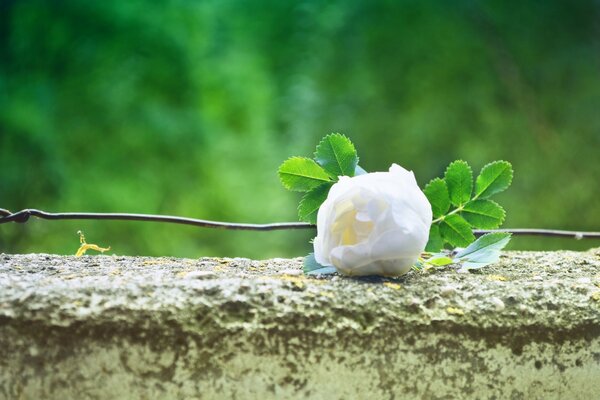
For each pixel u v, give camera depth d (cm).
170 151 197
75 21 202
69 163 191
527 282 48
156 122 198
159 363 44
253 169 203
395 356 45
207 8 216
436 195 53
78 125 194
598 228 164
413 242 47
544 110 171
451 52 177
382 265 48
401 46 179
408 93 177
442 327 45
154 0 209
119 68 200
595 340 46
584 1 178
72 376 44
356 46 183
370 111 178
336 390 44
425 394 45
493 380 45
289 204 197
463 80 175
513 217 162
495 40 177
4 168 188
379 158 175
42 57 199
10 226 171
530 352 46
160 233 188
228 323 44
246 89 214
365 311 45
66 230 180
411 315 45
